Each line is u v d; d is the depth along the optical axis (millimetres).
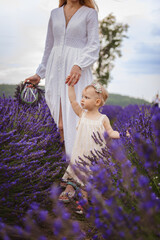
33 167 1964
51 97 2568
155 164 1263
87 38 2553
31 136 2262
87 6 2602
